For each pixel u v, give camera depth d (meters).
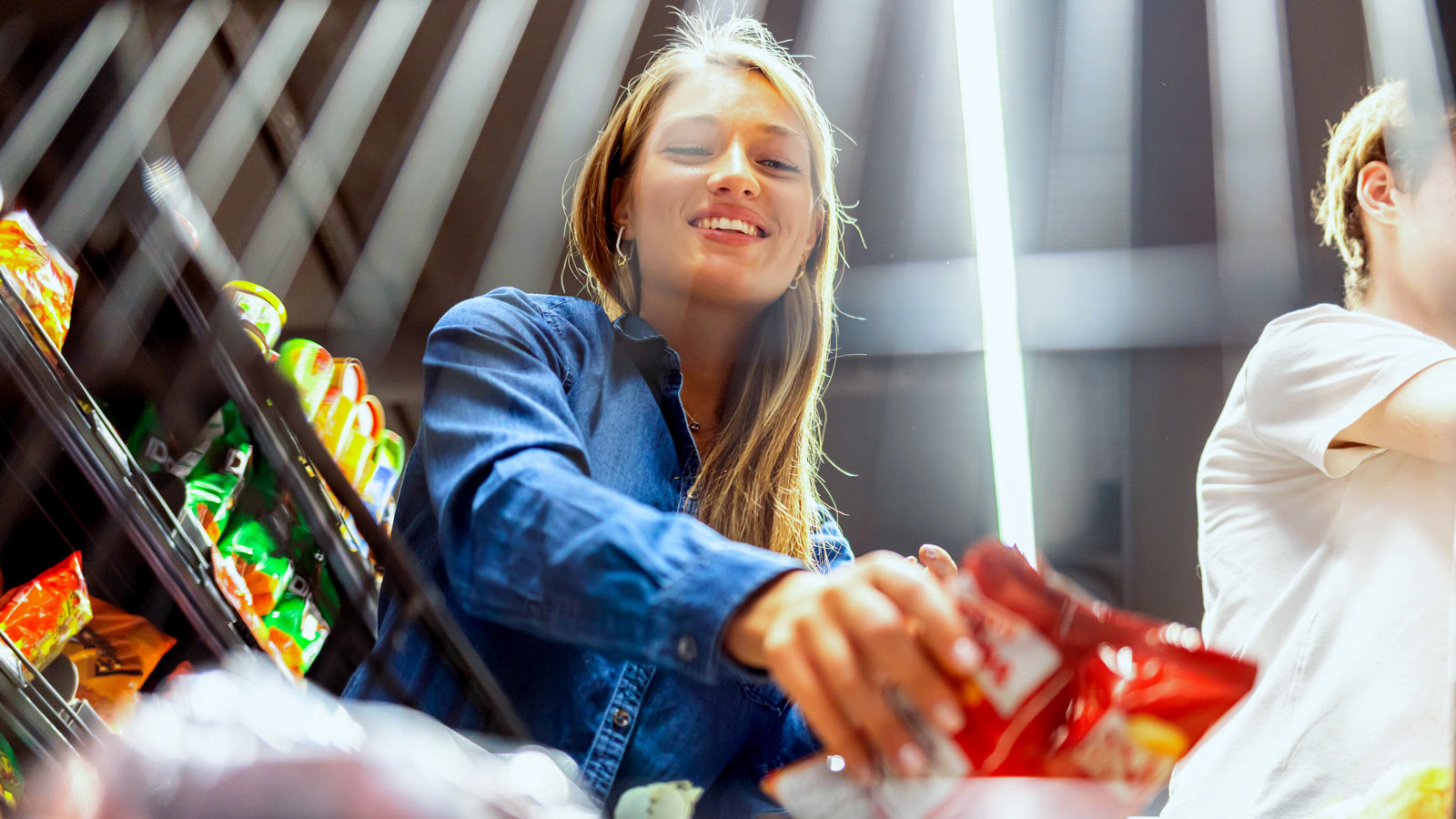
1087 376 2.91
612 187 1.11
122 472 0.85
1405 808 0.77
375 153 2.52
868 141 2.85
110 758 0.30
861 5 2.71
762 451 1.03
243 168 2.27
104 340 0.98
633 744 0.78
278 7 2.22
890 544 3.02
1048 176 2.79
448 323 0.79
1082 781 0.40
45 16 1.01
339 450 1.26
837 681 0.39
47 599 0.91
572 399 0.86
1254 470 1.06
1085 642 0.41
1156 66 2.69
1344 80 2.50
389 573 0.79
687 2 2.59
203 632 0.92
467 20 2.61
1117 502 2.86
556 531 0.54
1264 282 2.73
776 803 0.82
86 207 0.97
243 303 1.24
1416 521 0.92
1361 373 0.96
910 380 3.06
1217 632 1.04
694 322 1.03
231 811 0.28
